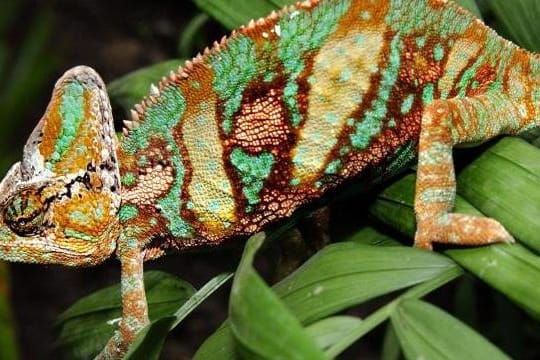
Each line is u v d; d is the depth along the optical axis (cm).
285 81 47
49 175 49
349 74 47
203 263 89
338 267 43
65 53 106
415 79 48
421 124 47
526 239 43
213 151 48
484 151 46
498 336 72
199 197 49
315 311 42
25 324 91
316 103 47
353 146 48
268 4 51
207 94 48
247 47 47
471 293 68
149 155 49
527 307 42
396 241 48
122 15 110
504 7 49
